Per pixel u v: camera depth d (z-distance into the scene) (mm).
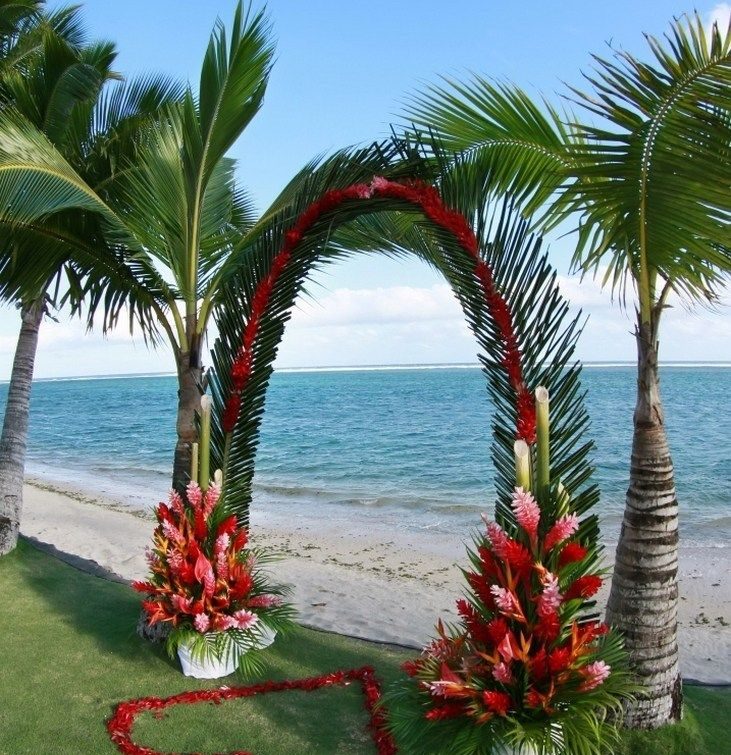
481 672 3621
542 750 3357
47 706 4625
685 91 3445
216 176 6383
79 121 7262
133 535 12523
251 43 5230
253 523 14781
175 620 5035
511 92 4340
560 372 4176
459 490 19625
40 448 33500
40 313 8508
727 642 7535
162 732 4332
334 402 64250
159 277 5891
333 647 5797
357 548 12141
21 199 5133
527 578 3664
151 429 43219
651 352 4164
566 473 4156
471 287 4336
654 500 4145
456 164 4836
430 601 8734
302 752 4129
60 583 7270
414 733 3660
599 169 3826
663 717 4129
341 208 5035
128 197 6254
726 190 3533
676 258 3932
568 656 3504
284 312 5668
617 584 4254
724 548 12117
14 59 8984
